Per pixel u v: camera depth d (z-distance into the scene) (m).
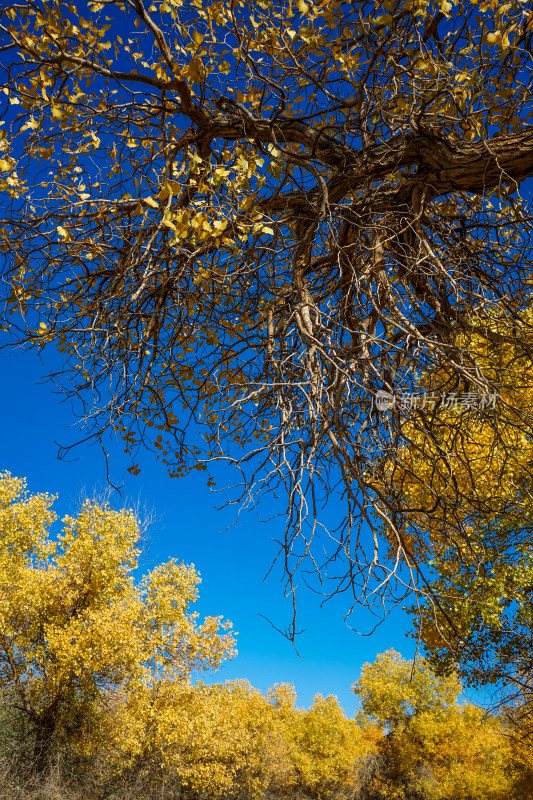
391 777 21.30
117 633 10.89
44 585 11.85
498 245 2.94
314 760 22.11
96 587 12.57
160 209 2.63
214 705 13.66
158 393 3.56
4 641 11.30
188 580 13.36
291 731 23.17
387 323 2.36
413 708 21.02
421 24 2.62
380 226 2.52
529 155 2.43
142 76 2.51
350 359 2.22
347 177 2.69
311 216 3.00
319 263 3.12
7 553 13.64
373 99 2.85
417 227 2.64
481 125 2.73
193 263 3.03
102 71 2.45
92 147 3.26
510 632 6.59
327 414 2.10
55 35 2.58
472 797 16.14
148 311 3.38
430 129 2.65
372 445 2.47
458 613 6.60
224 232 2.74
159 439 3.74
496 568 6.67
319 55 2.56
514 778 10.84
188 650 12.73
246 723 17.77
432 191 2.76
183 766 12.63
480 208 3.04
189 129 2.93
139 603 12.52
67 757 12.01
